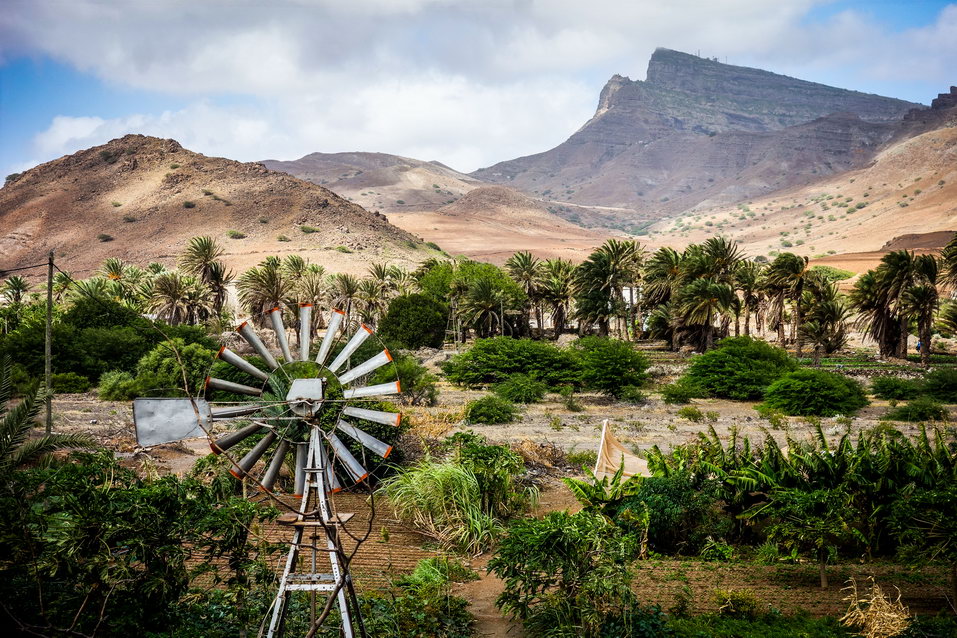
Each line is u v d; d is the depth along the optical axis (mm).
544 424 40281
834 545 16656
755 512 16641
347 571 8398
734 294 81000
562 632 11406
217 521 11055
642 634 11656
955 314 81312
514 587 12789
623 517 16469
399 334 87000
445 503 17172
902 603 13398
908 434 38156
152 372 47188
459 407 46375
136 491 10695
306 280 92625
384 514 18484
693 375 57312
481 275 105688
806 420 42781
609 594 11867
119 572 9578
